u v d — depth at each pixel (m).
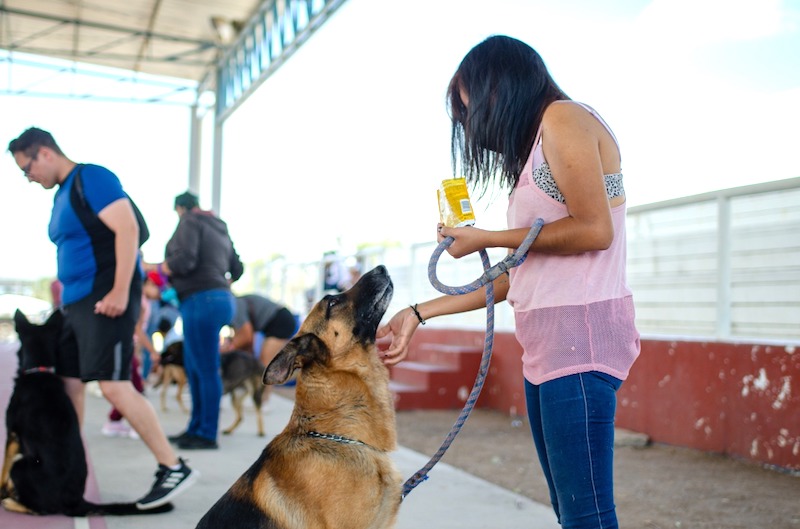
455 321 10.30
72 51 19.05
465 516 4.19
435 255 2.25
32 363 4.09
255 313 7.82
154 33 17.50
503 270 2.16
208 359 6.03
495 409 8.45
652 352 6.26
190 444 6.02
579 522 2.07
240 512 2.62
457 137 2.43
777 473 5.04
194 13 15.99
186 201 6.20
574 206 2.02
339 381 2.73
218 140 18.89
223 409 8.70
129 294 4.11
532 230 2.08
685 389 5.91
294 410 2.79
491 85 2.24
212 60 18.92
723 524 3.98
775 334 5.91
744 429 5.39
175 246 5.87
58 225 4.08
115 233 4.00
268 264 15.68
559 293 2.13
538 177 2.17
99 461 5.52
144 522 3.92
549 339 2.14
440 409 8.52
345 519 2.56
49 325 4.16
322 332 2.77
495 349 8.49
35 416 3.96
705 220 6.67
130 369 4.11
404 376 9.21
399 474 2.72
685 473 5.13
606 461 2.09
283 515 2.55
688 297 6.88
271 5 14.12
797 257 5.75
